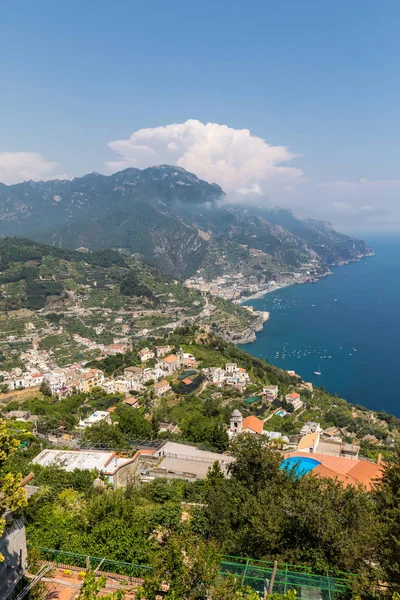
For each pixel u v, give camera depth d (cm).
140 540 3002
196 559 2427
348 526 2992
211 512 3553
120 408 11538
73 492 4241
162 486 4616
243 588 2419
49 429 8425
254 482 4153
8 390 15025
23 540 2403
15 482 2238
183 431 8825
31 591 2384
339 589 2580
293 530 3002
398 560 2661
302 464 6144
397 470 3394
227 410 11725
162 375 15438
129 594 2506
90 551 2905
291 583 2588
